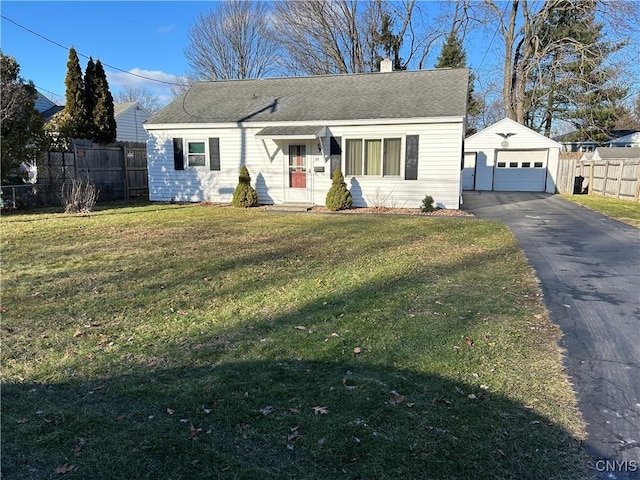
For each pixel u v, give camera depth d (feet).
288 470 7.13
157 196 50.70
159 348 11.69
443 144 41.29
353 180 44.32
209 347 11.72
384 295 15.90
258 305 15.02
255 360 10.92
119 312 14.47
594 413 8.81
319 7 92.53
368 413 8.64
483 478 6.92
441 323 13.26
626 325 13.47
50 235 28.73
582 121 91.56
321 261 21.54
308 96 49.16
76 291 16.72
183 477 6.98
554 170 68.39
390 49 96.63
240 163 47.32
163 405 8.99
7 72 39.09
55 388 9.71
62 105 85.20
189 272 19.49
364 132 42.96
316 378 10.02
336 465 7.23
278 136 42.11
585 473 7.09
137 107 97.19
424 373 10.25
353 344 11.80
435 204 42.57
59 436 8.01
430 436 7.95
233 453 7.54
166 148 49.32
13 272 19.47
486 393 9.43
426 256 22.56
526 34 81.97
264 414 8.64
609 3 70.79
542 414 8.71
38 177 44.45
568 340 12.32
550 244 26.20
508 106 86.74
